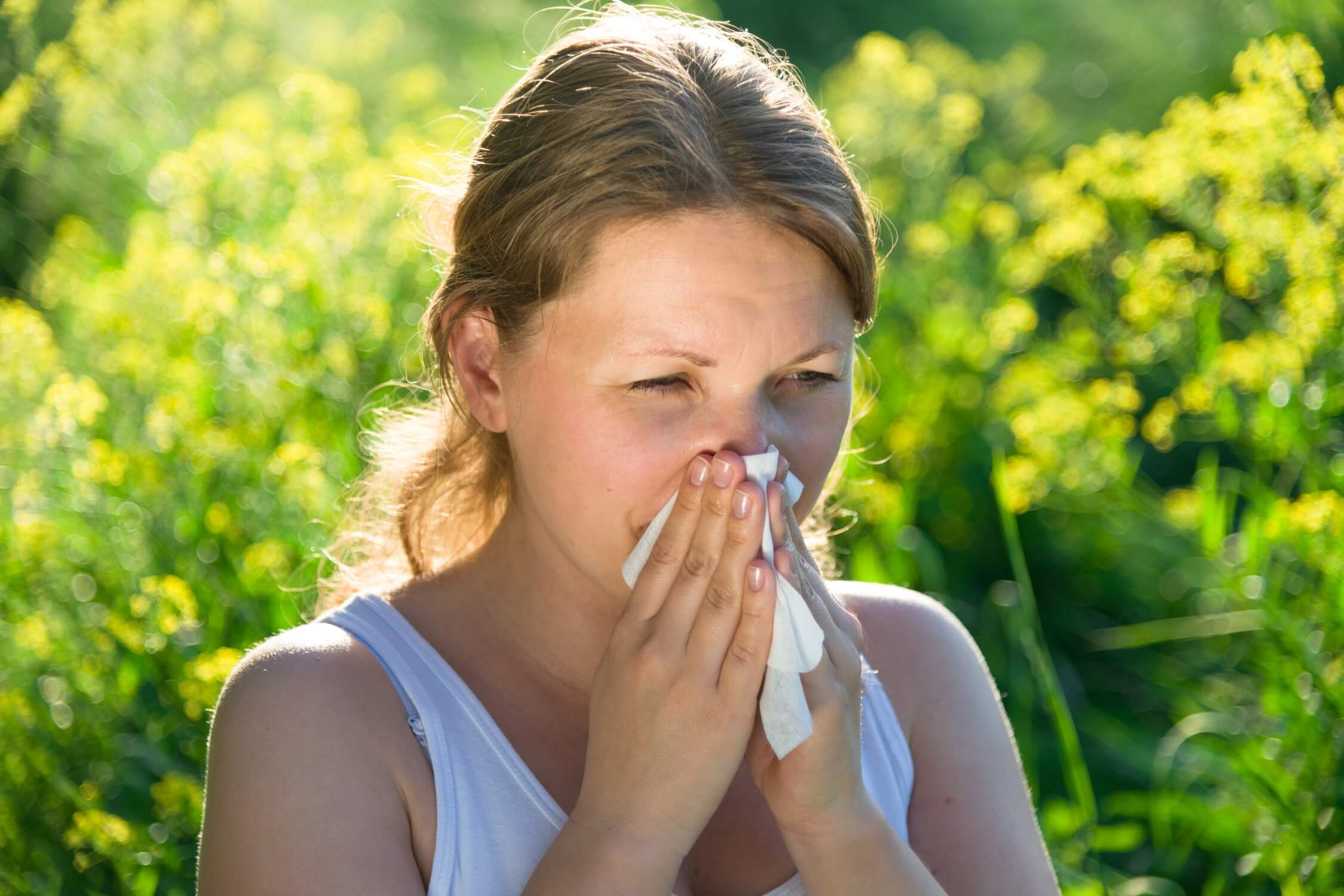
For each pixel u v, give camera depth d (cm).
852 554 666
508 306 274
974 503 869
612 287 258
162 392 629
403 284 690
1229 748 605
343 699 269
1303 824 529
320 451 616
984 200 1066
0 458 583
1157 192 701
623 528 270
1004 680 770
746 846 297
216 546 571
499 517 331
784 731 261
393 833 258
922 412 848
